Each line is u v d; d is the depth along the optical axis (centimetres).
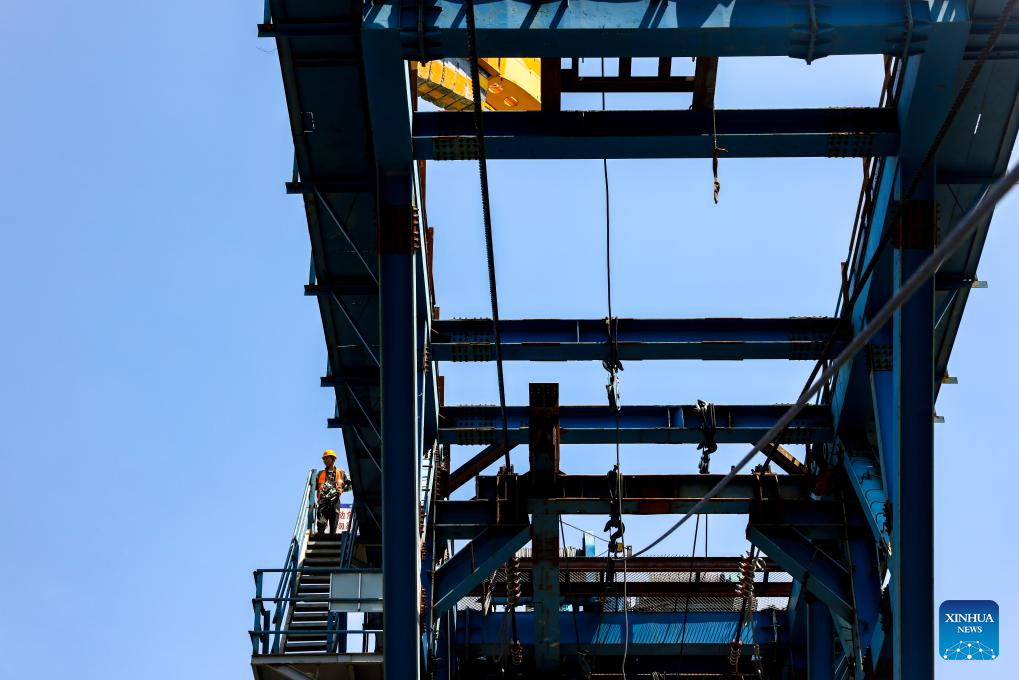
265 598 2602
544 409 2762
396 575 2364
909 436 2291
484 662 3203
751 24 2078
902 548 2309
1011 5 1616
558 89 2311
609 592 3175
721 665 3247
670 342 2669
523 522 2791
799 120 2280
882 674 2653
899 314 2283
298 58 2214
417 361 2461
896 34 2086
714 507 2825
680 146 2266
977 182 2355
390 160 2281
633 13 2092
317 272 2545
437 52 2103
